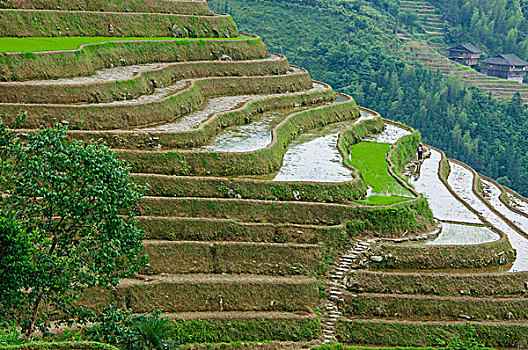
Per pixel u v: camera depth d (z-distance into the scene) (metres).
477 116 147.12
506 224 51.56
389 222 44.44
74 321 34.59
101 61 64.81
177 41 74.12
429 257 41.94
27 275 27.64
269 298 38.41
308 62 169.12
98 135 47.56
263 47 84.12
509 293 40.25
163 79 65.06
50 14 68.88
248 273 40.19
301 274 40.50
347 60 167.12
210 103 65.50
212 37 82.75
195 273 39.56
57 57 58.28
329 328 37.34
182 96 60.19
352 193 46.97
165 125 54.12
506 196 68.81
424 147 79.56
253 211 43.53
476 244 43.22
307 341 36.53
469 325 37.28
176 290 37.53
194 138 51.72
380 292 39.34
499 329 37.47
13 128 47.31
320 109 69.88
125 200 30.80
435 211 52.00
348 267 40.97
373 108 151.12
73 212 29.83
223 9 199.88
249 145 52.53
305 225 43.00
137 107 53.62
